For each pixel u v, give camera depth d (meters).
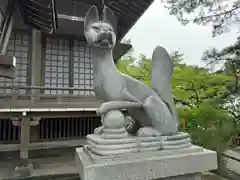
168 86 2.06
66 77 8.47
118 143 1.70
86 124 9.42
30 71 8.02
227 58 4.96
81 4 8.34
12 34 7.88
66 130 9.16
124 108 1.85
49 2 4.96
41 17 5.86
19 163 6.73
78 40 8.74
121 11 7.48
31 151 8.07
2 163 6.74
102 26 1.84
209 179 4.50
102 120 1.88
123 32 8.38
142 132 1.87
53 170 6.32
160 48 2.10
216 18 5.05
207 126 4.53
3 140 8.41
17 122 6.87
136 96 1.94
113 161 1.61
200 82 6.11
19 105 6.71
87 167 1.49
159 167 1.68
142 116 1.99
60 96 7.41
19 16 7.24
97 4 7.77
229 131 4.41
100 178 1.50
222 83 5.17
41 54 8.21
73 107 7.25
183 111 5.34
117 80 1.86
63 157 7.48
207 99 5.30
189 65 7.18
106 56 1.87
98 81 1.87
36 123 6.96
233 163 5.04
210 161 1.90
